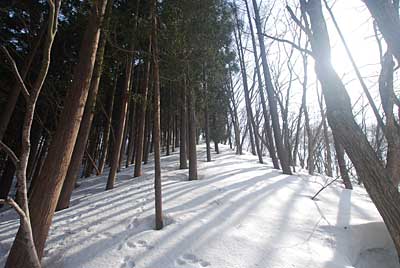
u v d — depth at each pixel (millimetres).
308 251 2666
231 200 4184
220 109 12273
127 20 5762
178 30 5051
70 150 2969
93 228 3441
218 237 2916
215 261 2500
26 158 2059
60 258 2783
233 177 6090
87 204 4750
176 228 3197
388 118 2740
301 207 3963
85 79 3176
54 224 3752
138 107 12391
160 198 3379
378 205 2240
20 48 7941
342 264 2484
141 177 7137
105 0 3598
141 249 2795
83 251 2854
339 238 2982
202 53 6129
